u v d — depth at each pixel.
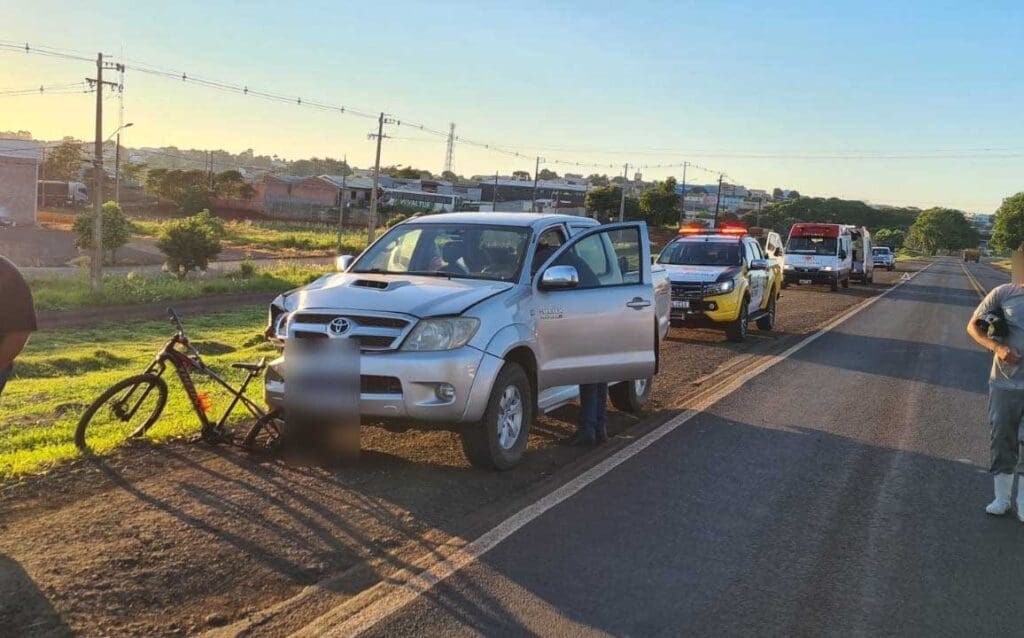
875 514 5.69
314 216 99.75
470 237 6.89
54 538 4.55
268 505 5.23
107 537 4.59
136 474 5.70
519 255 6.62
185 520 4.90
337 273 6.90
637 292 7.34
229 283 31.81
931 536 5.30
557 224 7.17
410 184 119.44
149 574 4.17
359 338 5.66
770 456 7.10
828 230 31.45
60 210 87.06
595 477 6.22
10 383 12.09
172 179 101.75
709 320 14.78
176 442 6.52
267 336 6.21
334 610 3.91
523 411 6.29
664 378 10.86
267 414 6.09
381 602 4.01
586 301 6.82
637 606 4.10
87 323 22.58
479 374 5.69
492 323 5.87
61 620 3.67
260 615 3.83
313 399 5.68
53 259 43.53
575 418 8.23
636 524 5.26
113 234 43.09
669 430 7.89
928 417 9.04
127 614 3.77
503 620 3.88
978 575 4.69
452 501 5.50
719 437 7.70
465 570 4.42
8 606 3.77
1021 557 4.99
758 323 17.42
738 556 4.82
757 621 4.01
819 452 7.32
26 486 5.37
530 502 5.57
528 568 4.49
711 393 9.91
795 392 10.18
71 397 10.28
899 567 4.77
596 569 4.52
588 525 5.20
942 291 35.56
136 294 27.77
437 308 5.73
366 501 5.39
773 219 129.75
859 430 8.26
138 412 7.74
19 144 71.69
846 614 4.13
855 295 29.80
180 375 6.43
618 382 7.84
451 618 3.88
